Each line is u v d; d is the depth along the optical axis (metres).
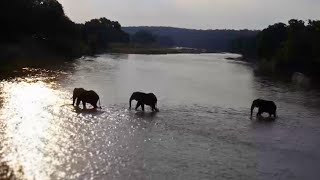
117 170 24.69
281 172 25.86
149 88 61.44
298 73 97.06
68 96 48.12
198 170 25.44
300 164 27.58
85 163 25.52
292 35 112.25
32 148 27.61
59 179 22.77
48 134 31.38
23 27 111.38
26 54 101.12
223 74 97.44
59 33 128.25
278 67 113.69
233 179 24.28
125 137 31.98
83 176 23.42
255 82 80.19
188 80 77.75
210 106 48.03
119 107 43.84
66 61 107.50
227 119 41.06
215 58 195.50
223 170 25.70
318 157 29.28
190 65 127.75
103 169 24.70
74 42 136.75
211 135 34.09
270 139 33.81
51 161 25.42
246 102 52.69
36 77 64.69
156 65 117.88
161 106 46.19
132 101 47.69
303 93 65.25
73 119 36.88
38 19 119.44
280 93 64.12
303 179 24.81
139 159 26.88
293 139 34.16
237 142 32.34
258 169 26.20
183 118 40.22
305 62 103.44
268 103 43.28
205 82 75.62
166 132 34.25
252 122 40.19
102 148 28.75
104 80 67.69
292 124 40.12
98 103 45.31
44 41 118.38
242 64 148.00
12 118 35.47
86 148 28.52
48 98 46.06
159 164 26.14
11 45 98.94
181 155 28.22
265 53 138.88
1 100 43.19
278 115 44.62
